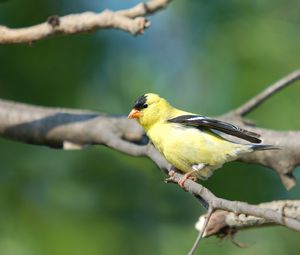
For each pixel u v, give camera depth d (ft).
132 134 33.06
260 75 39.73
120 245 39.11
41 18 40.47
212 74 41.45
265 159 31.45
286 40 40.83
